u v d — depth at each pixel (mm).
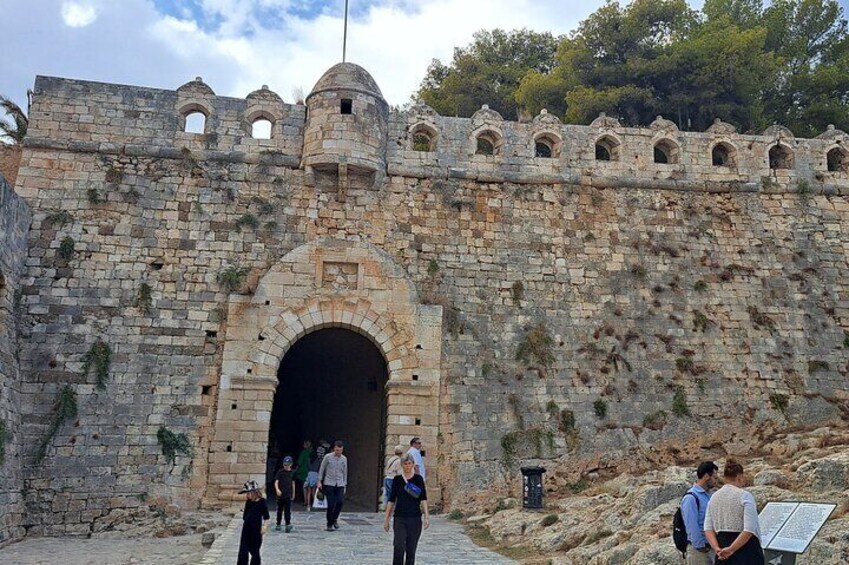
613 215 30281
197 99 29297
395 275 27734
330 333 30766
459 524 22734
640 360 27859
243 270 27094
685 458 26344
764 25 49906
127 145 28188
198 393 25312
